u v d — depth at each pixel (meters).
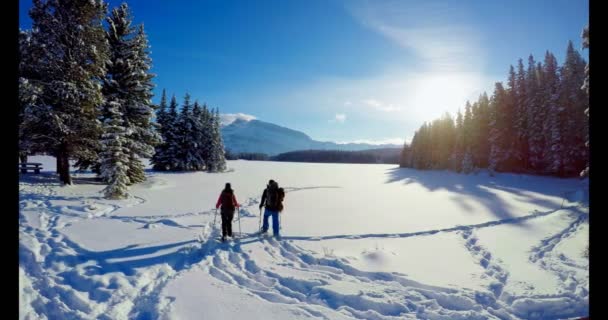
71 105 18.81
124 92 23.36
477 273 7.40
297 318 5.05
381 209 17.47
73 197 15.30
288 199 21.14
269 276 6.87
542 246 9.87
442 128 65.62
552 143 39.19
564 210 15.05
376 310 5.54
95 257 7.28
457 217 15.23
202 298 5.55
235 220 12.66
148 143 24.56
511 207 18.39
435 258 8.62
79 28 18.89
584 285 6.21
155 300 5.41
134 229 10.03
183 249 8.14
